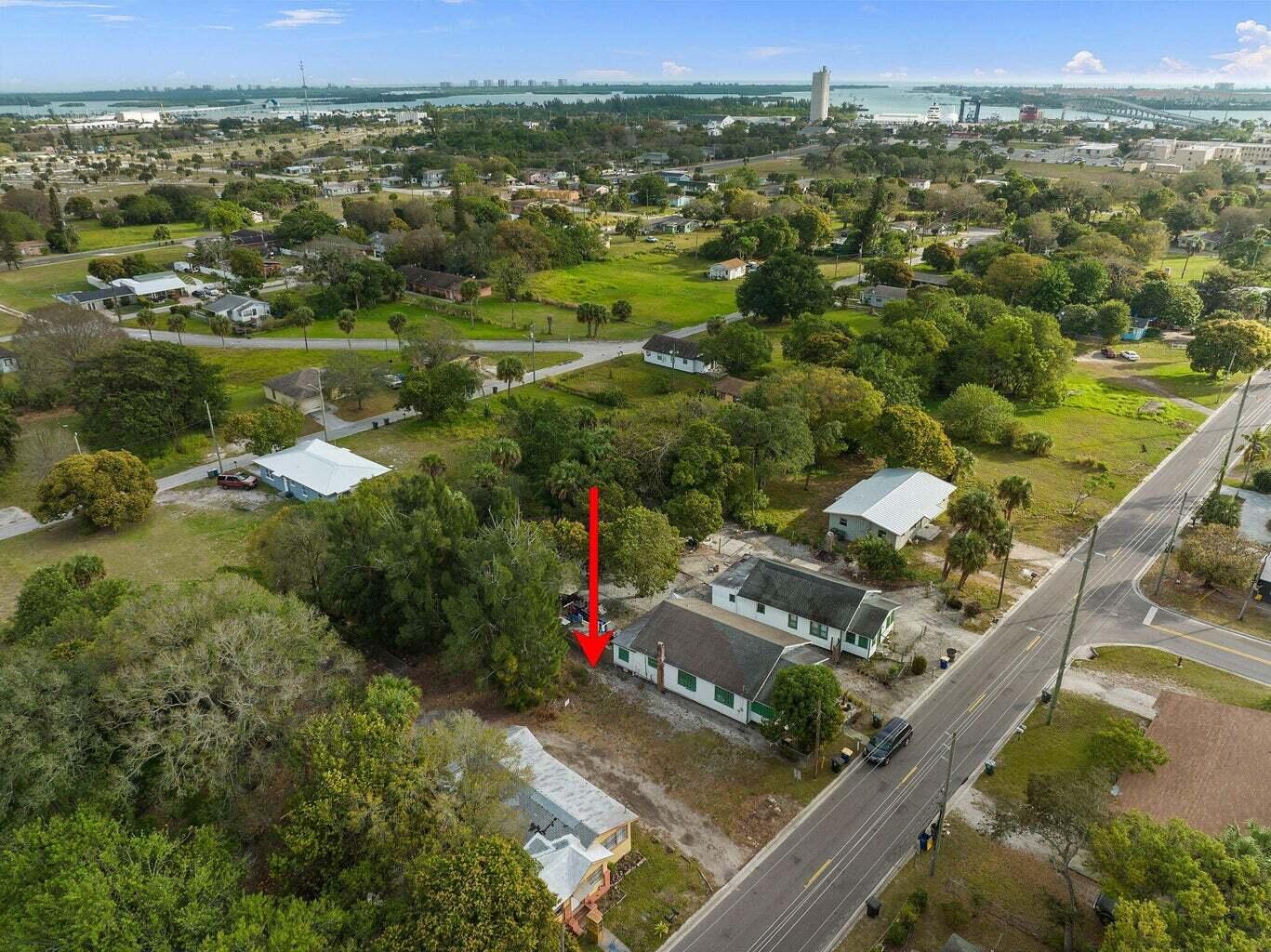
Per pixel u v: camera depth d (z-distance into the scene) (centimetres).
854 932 3772
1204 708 4738
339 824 3534
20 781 3725
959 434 9688
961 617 6347
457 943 2942
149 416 9038
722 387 10956
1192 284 15525
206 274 17962
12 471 8775
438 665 5753
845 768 4822
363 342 13850
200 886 3188
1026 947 3656
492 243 18388
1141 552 7350
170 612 4250
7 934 2989
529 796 4266
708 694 5303
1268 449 9094
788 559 7225
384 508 5947
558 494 7119
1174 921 2941
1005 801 4512
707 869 4122
